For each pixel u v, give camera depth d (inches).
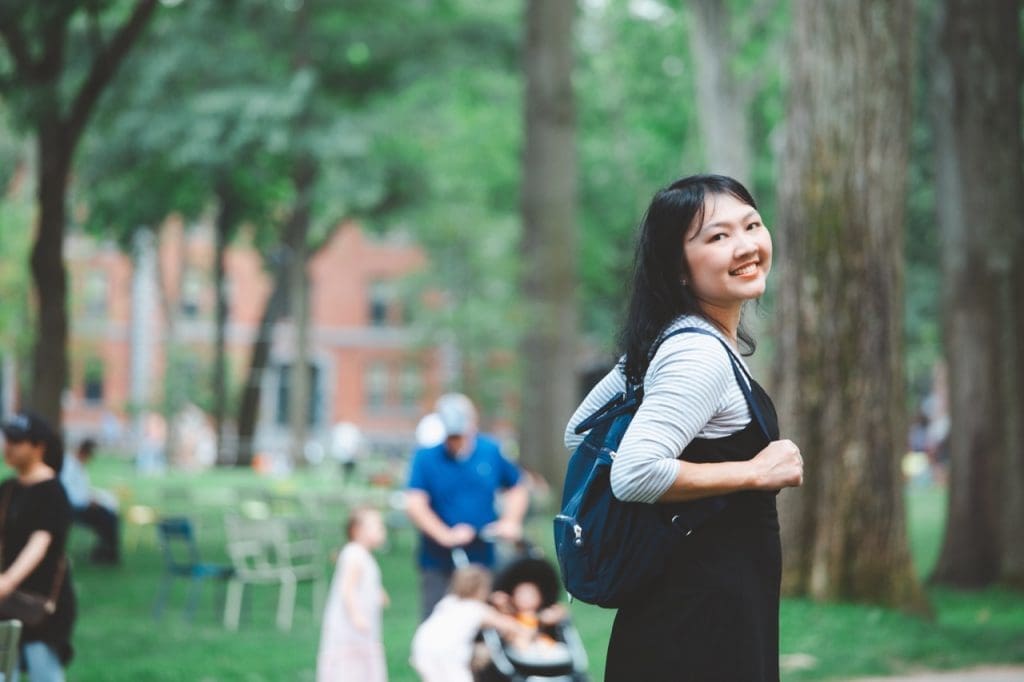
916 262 1505.9
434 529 496.7
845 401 631.2
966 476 846.5
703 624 170.2
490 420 2151.8
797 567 639.1
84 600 748.6
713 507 170.4
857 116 627.8
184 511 1182.9
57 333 1003.3
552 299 1300.4
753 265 174.7
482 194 2160.4
